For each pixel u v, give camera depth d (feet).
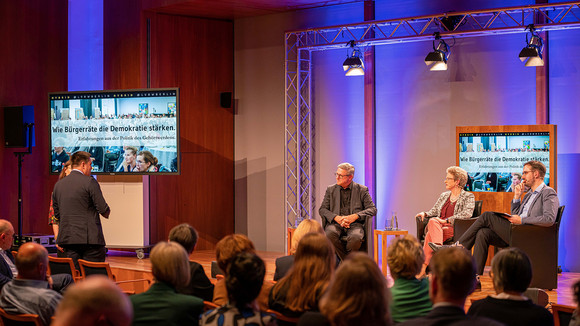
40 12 27.71
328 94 27.35
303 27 27.55
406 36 23.75
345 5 26.63
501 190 22.58
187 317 8.54
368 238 21.42
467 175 21.67
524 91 23.49
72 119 25.22
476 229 18.83
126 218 25.46
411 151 25.62
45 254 10.41
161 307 8.48
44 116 27.81
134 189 25.40
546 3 22.00
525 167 19.20
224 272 10.12
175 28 27.76
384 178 26.21
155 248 8.84
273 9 27.32
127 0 27.14
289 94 27.89
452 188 21.36
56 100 25.30
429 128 25.25
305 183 27.73
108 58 27.55
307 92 27.73
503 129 22.56
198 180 28.37
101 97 25.00
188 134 28.07
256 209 28.86
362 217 21.38
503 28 22.15
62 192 18.03
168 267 8.68
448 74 24.82
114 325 4.44
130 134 24.81
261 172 28.71
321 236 9.12
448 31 23.12
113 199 25.58
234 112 29.32
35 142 27.40
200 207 28.45
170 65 27.61
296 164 27.78
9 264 14.33
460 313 6.46
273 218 28.45
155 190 27.30
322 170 27.48
